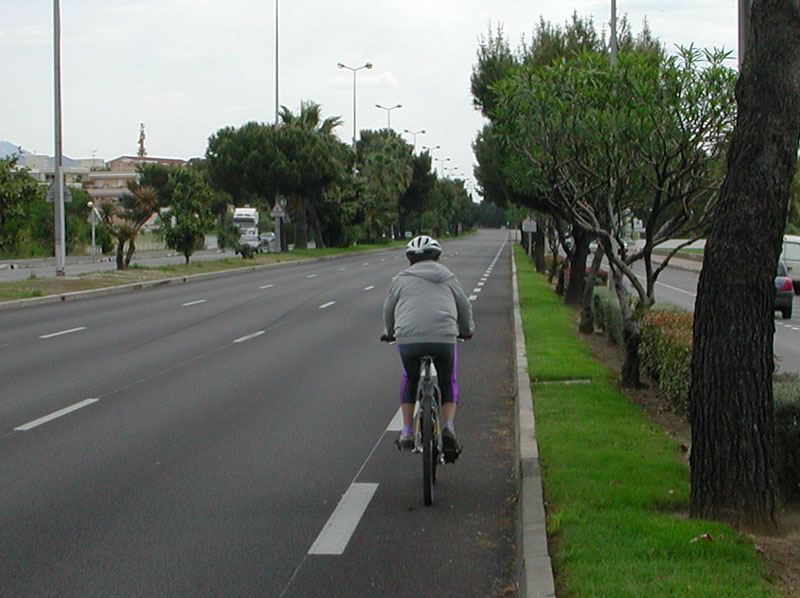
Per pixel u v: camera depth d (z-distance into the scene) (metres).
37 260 53.88
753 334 5.88
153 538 6.42
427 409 7.18
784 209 5.84
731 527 5.84
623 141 10.83
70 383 12.72
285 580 5.66
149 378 13.17
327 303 25.98
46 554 6.10
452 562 5.95
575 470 7.29
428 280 7.55
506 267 50.28
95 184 150.88
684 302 30.91
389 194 91.50
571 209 11.52
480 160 27.30
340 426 10.07
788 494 6.67
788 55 5.65
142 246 71.19
